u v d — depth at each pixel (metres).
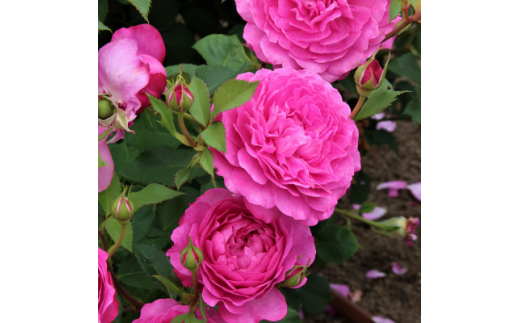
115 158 0.49
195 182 0.54
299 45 0.40
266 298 0.35
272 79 0.37
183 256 0.32
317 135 0.36
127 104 0.36
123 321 0.45
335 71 0.41
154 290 0.48
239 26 0.65
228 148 0.35
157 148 0.45
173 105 0.34
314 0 0.41
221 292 0.34
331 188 0.36
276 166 0.34
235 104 0.34
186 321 0.35
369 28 0.41
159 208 0.50
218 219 0.36
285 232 0.35
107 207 0.37
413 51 0.68
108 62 0.36
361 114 0.39
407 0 0.42
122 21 0.69
